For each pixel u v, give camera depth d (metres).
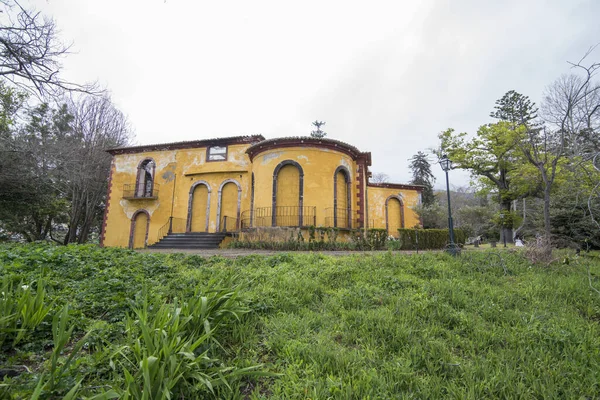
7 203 19.31
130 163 21.91
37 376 2.56
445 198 46.91
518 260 8.83
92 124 24.17
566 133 10.30
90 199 24.89
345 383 2.82
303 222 14.20
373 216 24.86
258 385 2.88
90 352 3.18
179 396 2.52
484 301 5.29
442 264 7.83
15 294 3.64
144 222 20.97
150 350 2.50
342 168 15.71
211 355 3.20
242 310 4.08
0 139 16.47
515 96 29.00
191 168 20.44
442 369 3.29
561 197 12.48
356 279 6.44
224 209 19.42
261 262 7.96
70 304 3.92
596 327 4.46
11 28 8.51
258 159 16.11
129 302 4.16
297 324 4.12
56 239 28.09
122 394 2.14
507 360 3.44
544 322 4.48
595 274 7.55
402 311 4.66
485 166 25.78
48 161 18.77
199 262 7.99
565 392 2.90
